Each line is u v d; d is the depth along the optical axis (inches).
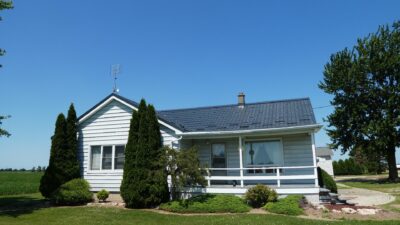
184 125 810.2
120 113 764.6
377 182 1443.2
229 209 582.2
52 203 697.6
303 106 822.5
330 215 534.0
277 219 493.4
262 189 620.7
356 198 831.7
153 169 657.6
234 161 773.9
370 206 650.2
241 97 918.4
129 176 651.5
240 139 719.7
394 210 601.3
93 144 775.1
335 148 1530.5
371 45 1424.7
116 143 756.0
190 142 794.8
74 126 774.5
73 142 764.6
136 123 689.0
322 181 757.9
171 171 637.3
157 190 639.1
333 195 677.9
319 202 639.8
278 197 651.5
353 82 1448.1
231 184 758.5
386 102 1389.0
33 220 510.0
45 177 736.3
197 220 506.3
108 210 601.0
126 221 503.8
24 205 679.1
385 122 1349.7
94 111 780.0
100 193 708.7
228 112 882.1
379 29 1435.8
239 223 468.4
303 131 685.3
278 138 753.0
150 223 488.1
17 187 1079.6
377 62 1398.9
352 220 492.4
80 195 683.4
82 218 522.3
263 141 762.2
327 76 1514.5
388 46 1417.3
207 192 688.4
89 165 769.6
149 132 674.8
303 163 729.6
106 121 773.9
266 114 813.2
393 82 1423.5
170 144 722.2
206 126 790.5
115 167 753.0
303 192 645.9
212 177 692.7
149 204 642.2
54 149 743.7
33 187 1088.2
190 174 637.3
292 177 652.7
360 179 1704.0
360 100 1460.4
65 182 730.8
